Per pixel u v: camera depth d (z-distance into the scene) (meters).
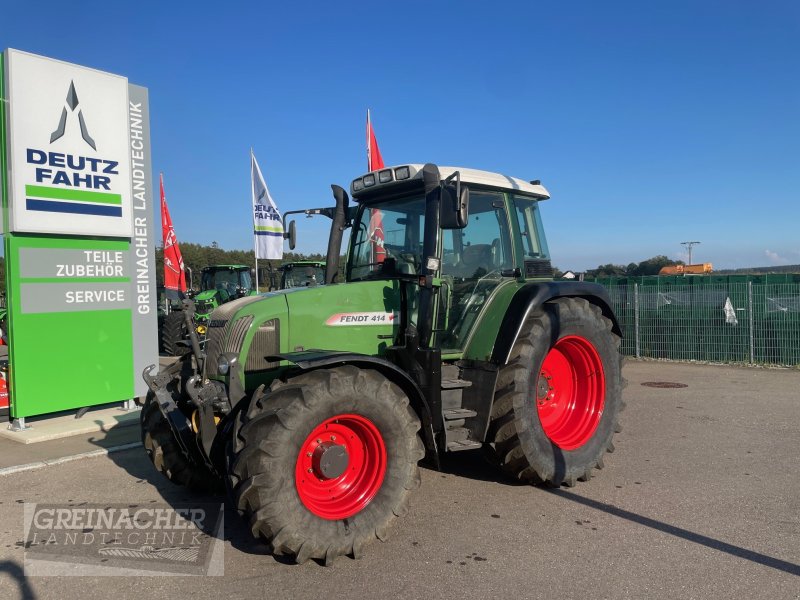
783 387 8.91
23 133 6.44
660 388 8.95
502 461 4.59
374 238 5.05
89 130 6.94
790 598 3.06
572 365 5.25
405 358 4.25
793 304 10.80
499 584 3.23
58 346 6.87
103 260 7.21
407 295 4.57
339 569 3.42
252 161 12.40
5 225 6.59
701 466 5.24
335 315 4.22
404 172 4.64
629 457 5.54
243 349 3.90
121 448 5.98
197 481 4.53
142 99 7.72
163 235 13.55
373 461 3.74
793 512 4.18
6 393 7.03
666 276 11.94
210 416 3.76
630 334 12.22
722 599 3.05
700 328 11.58
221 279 15.50
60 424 6.84
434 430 4.14
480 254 4.96
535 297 4.59
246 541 3.81
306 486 3.56
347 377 3.56
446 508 4.32
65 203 6.77
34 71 6.50
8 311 6.64
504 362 4.37
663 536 3.81
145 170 7.75
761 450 5.71
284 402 3.36
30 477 5.13
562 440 4.89
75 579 3.35
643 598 3.07
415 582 3.26
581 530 3.92
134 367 7.54
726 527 3.94
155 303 7.82
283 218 5.57
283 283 14.76
